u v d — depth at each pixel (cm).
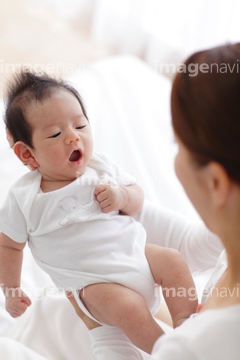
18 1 357
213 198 60
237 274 67
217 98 54
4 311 126
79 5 341
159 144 177
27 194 106
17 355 105
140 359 98
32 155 109
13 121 107
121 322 94
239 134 53
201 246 109
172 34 288
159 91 203
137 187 115
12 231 107
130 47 312
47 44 319
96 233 104
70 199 105
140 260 102
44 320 120
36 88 107
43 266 107
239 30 254
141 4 296
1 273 109
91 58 314
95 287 98
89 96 189
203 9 264
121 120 180
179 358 60
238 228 60
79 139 105
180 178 64
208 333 58
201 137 56
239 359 57
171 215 116
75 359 112
